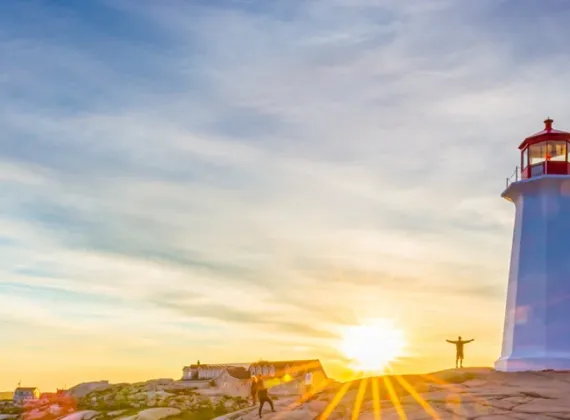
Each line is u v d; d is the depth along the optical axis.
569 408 22.22
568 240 32.88
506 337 34.19
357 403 26.80
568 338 31.28
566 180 33.25
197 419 40.47
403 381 29.55
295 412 26.84
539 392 24.81
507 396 24.47
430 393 26.44
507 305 34.78
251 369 82.50
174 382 64.69
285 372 78.88
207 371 85.62
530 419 20.94
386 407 25.16
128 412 42.56
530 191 34.38
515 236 35.06
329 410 26.31
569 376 28.36
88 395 53.97
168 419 39.81
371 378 30.89
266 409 29.03
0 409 57.41
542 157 36.66
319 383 77.31
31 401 61.44
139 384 58.06
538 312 32.22
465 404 23.64
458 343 40.12
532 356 31.41
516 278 33.88
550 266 32.62
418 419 22.25
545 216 33.50
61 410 50.59
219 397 47.19
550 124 36.97
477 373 29.86
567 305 31.81
